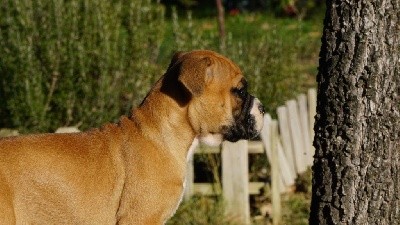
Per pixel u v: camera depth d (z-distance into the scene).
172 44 13.42
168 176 7.13
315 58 18.67
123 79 11.80
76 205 6.89
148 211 7.03
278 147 11.27
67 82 11.23
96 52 11.35
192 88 6.76
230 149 10.84
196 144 7.41
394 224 7.12
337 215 7.10
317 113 7.17
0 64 11.23
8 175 6.62
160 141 7.17
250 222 11.02
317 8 25.67
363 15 6.79
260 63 12.65
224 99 7.28
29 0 11.32
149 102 7.33
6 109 11.39
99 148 7.11
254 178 11.96
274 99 12.56
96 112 11.38
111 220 7.03
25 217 6.70
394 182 7.05
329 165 7.09
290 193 12.10
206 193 10.98
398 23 6.83
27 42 11.12
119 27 11.99
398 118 6.95
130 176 7.04
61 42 11.30
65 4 11.61
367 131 6.93
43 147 6.87
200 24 23.28
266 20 24.33
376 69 6.82
